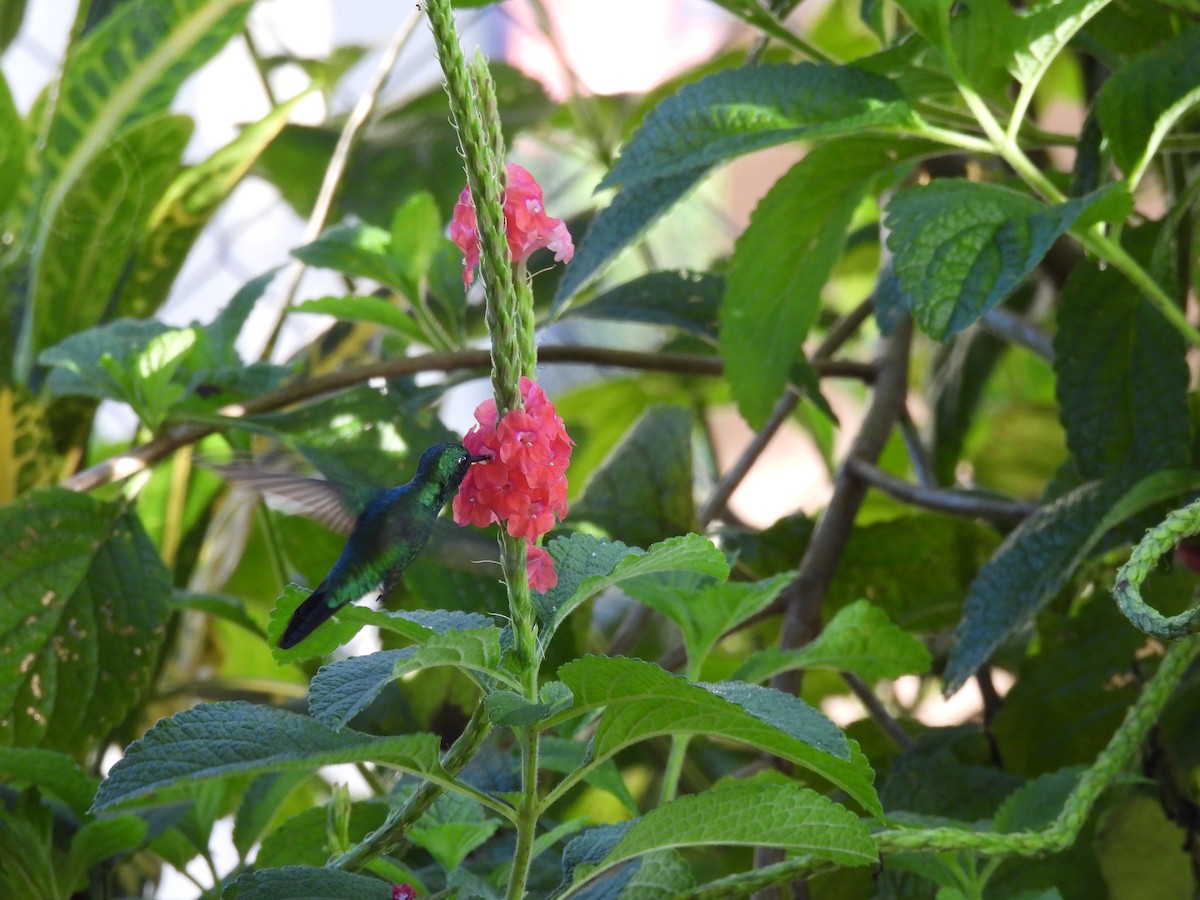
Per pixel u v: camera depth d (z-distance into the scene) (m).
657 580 1.30
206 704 1.08
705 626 1.29
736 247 1.42
